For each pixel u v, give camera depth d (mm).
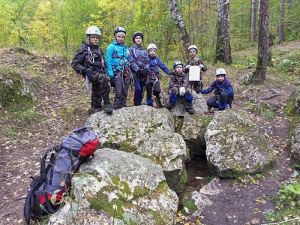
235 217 3391
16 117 5508
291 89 6699
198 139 4539
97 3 10852
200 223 3334
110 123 4168
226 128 4332
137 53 4660
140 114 4305
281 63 9133
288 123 5055
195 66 5062
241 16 19906
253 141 4215
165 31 9453
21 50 8375
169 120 4453
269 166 4031
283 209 3418
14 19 12773
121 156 3395
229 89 5148
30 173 4195
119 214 2828
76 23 11086
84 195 2885
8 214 3451
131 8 10680
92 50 4316
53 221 2734
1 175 4227
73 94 6539
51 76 7180
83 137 3277
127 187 3076
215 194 3752
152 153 3877
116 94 4527
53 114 5676
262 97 6086
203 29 10672
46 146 4840
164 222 2977
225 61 9469
